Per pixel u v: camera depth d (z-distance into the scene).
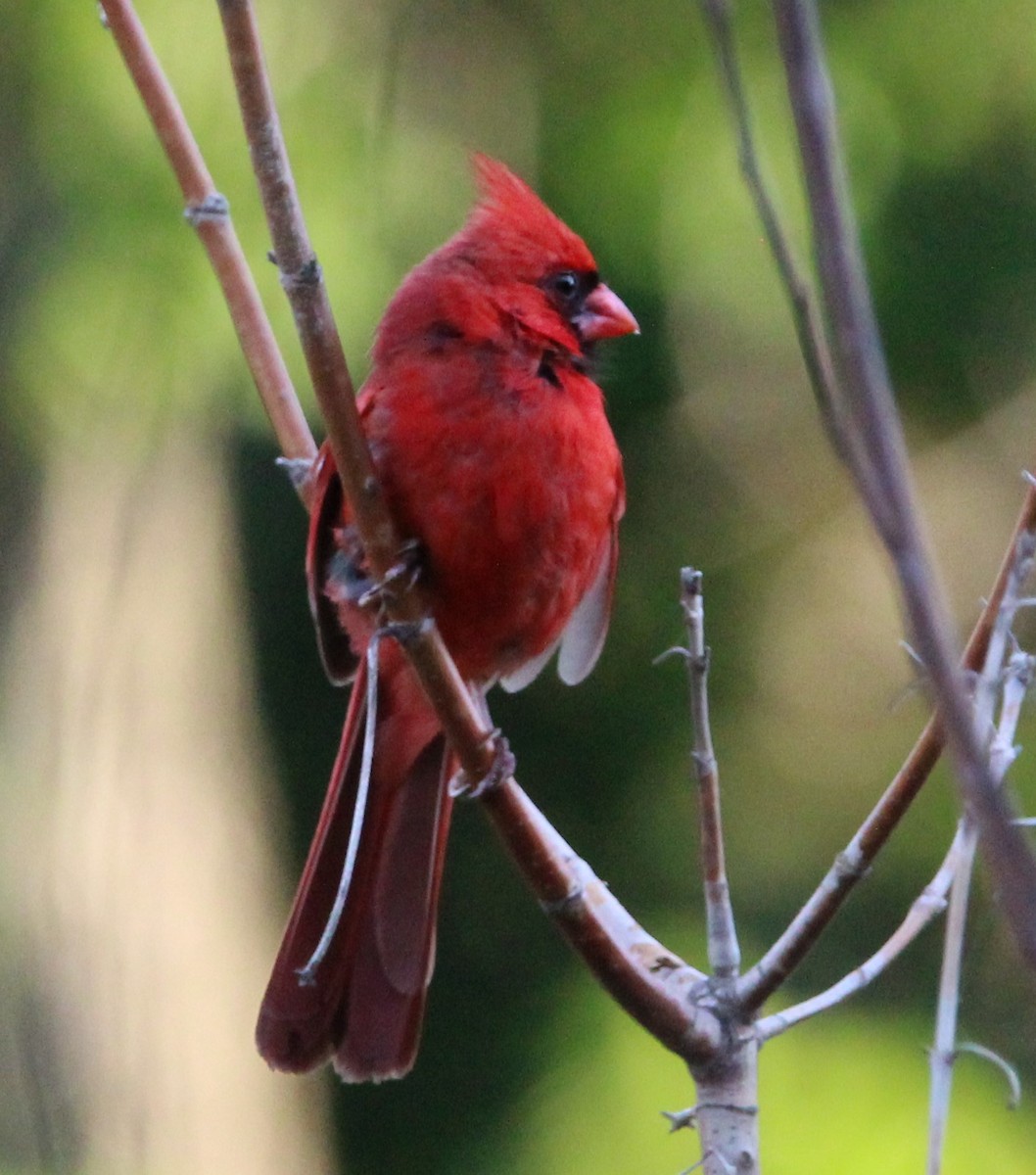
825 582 12.42
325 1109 12.12
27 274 10.09
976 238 10.92
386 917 5.55
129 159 9.72
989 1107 10.27
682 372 11.77
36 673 11.78
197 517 11.79
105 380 10.11
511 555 5.43
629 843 12.04
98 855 11.66
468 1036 12.22
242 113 4.17
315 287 4.32
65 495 11.66
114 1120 11.41
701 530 12.30
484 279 5.54
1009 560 4.22
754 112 10.58
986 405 11.68
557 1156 11.00
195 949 11.65
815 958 11.38
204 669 11.89
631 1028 11.34
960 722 2.44
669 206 10.71
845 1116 10.34
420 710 5.57
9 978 11.53
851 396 2.41
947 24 10.84
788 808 12.23
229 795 11.95
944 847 11.49
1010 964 10.54
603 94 11.04
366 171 10.26
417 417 5.31
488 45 11.17
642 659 12.20
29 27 9.89
